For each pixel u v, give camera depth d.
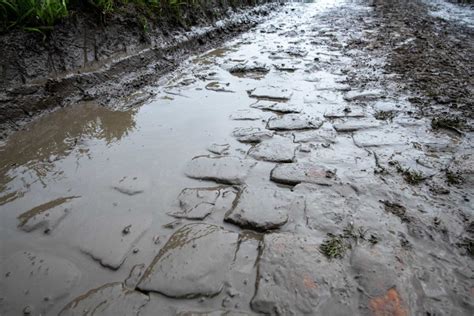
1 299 1.77
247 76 4.93
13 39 3.64
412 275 1.83
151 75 4.83
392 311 1.66
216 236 2.13
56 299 1.77
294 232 2.13
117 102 4.02
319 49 6.27
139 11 5.32
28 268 1.94
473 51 5.96
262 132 3.32
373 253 1.96
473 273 1.84
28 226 2.23
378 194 2.42
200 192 2.51
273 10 10.37
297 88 4.44
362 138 3.17
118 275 1.89
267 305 1.70
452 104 3.79
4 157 2.95
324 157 2.89
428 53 5.81
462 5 11.21
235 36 7.41
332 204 2.34
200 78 4.84
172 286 1.81
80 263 1.98
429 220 2.19
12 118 3.38
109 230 2.19
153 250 2.04
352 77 4.80
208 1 7.28
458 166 2.71
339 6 11.36
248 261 1.95
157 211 2.34
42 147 3.10
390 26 8.01
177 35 5.94
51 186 2.60
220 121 3.58
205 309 1.70
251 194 2.47
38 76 3.76
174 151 3.03
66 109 3.76
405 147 3.01
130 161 2.90
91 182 2.64
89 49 4.38
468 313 1.65
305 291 1.76
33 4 3.79
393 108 3.77
